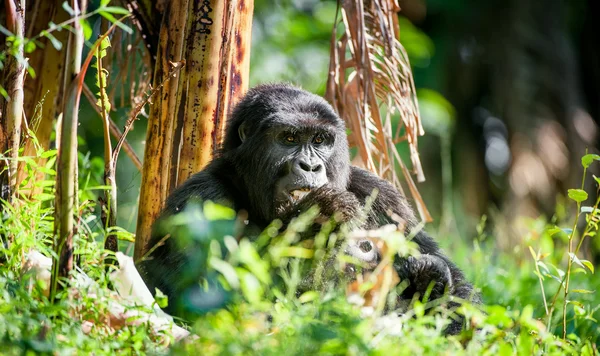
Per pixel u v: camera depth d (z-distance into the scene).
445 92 27.66
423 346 6.56
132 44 12.77
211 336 6.14
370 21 12.73
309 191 9.66
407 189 24.73
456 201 24.31
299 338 6.09
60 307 6.61
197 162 10.39
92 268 8.04
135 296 7.46
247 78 11.16
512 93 25.98
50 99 11.08
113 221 9.22
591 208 9.00
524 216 23.48
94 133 23.30
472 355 6.91
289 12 27.44
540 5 27.31
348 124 12.21
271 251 7.32
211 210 7.44
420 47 26.08
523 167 24.41
